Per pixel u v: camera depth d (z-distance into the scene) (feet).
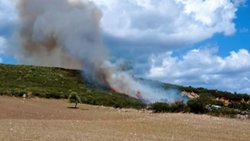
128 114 137.80
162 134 92.58
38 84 241.76
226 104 232.53
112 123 106.11
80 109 155.84
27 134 79.66
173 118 115.85
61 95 196.65
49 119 116.88
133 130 96.17
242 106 230.07
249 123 115.03
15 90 190.70
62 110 144.77
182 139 87.15
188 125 105.40
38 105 153.99
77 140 76.54
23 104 150.00
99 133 88.17
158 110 152.66
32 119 113.60
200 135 93.76
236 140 90.79
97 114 136.87
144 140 82.43
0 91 184.03
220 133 97.66
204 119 116.78
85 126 98.89
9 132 80.84
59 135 81.05
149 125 103.86
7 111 127.75
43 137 77.30
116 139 80.89
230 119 122.62
